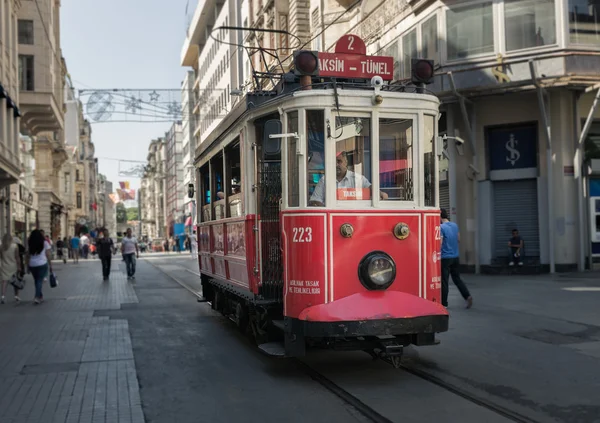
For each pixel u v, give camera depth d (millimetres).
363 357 7543
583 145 18328
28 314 11820
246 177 7391
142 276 22125
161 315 11633
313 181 6270
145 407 5617
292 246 6316
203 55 62594
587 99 18312
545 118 17703
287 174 6449
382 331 5973
